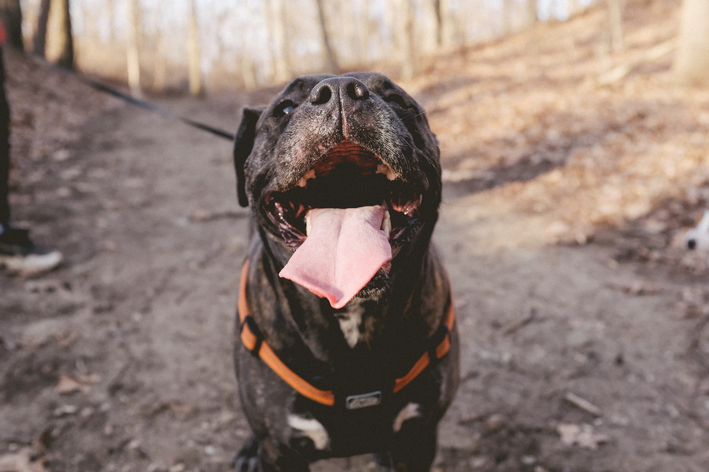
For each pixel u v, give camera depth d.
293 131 0.54
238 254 1.64
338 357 0.60
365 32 12.78
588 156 2.33
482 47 6.09
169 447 0.89
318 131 0.53
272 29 10.70
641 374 1.07
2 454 0.85
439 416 0.67
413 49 4.71
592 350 1.14
